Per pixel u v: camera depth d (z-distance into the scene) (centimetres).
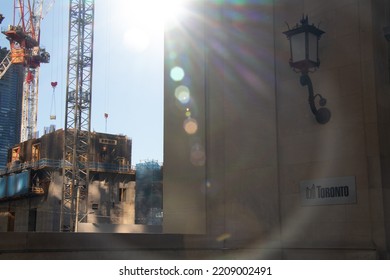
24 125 13725
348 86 1126
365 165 1077
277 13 1306
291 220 1201
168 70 1577
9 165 9994
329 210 1129
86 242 1026
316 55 1134
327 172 1144
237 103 1355
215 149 1397
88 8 8400
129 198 9431
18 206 9388
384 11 1151
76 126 8219
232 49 1392
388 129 1102
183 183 1465
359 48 1116
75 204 8269
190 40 1519
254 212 1276
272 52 1299
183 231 1438
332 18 1174
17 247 931
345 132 1121
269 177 1257
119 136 9556
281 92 1269
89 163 8494
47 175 8756
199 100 1459
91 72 8325
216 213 1364
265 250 1217
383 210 1041
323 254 1111
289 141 1234
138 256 1104
